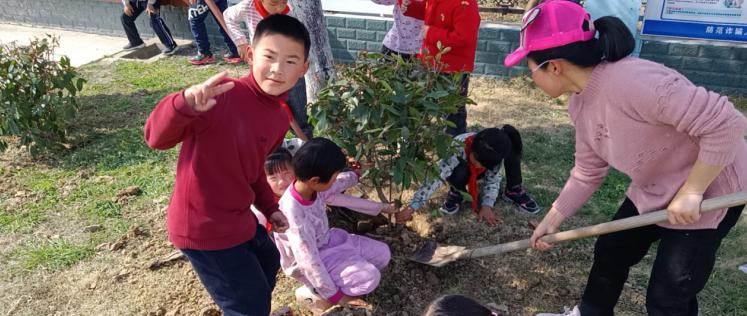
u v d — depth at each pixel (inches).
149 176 180.5
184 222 92.2
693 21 236.4
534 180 178.7
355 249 123.6
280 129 96.3
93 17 347.9
